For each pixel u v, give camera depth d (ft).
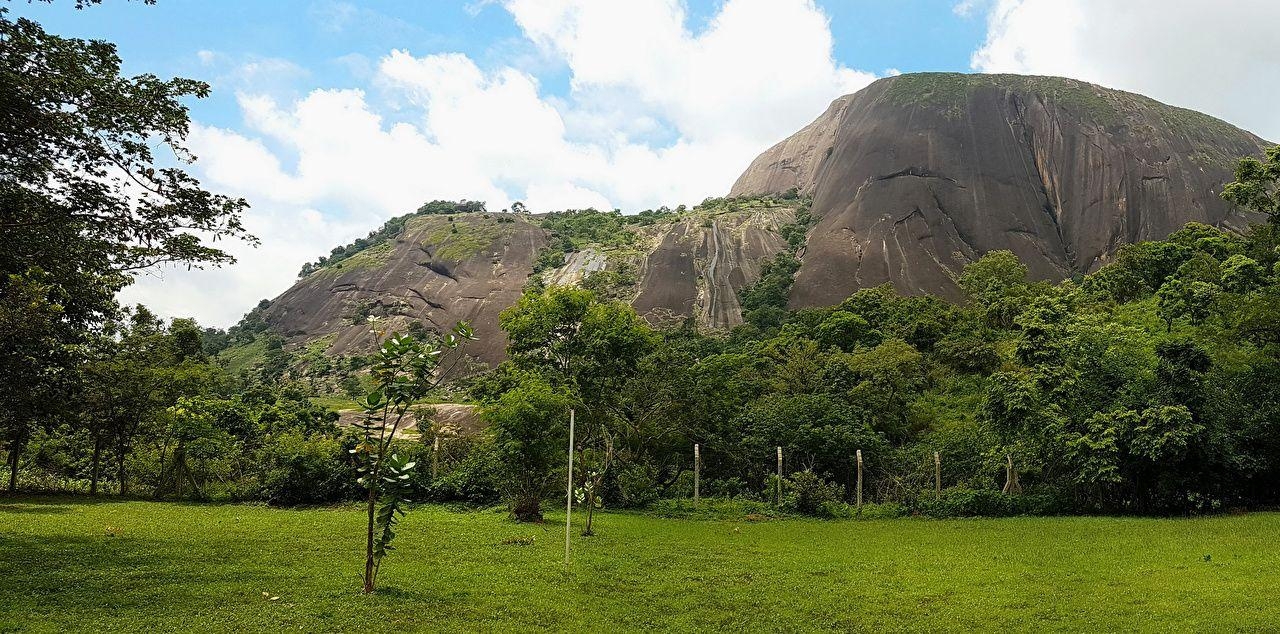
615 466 90.89
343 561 42.37
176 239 48.52
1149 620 31.12
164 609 29.73
